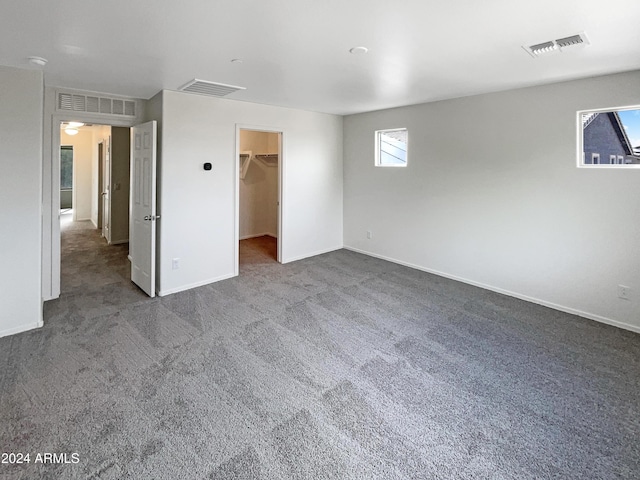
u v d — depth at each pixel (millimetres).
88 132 8914
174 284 4125
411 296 4055
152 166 3791
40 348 2807
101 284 4410
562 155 3562
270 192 7629
